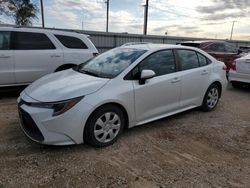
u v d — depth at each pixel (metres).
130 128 4.63
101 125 3.77
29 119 3.53
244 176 3.28
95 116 3.68
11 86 6.62
